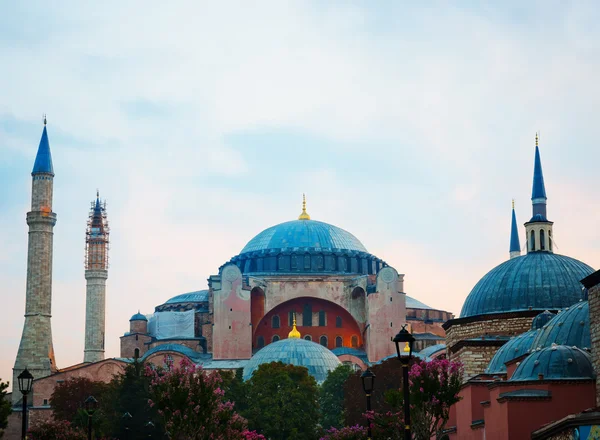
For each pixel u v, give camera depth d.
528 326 84.06
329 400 128.88
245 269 172.88
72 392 129.88
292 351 142.00
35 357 151.12
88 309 179.88
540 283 85.81
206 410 62.84
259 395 118.75
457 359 84.69
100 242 182.12
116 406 100.69
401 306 156.38
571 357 54.94
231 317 154.25
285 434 117.12
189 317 171.88
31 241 154.50
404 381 43.75
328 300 162.38
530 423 53.31
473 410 65.12
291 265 170.00
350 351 158.38
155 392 63.44
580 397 53.16
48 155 157.88
